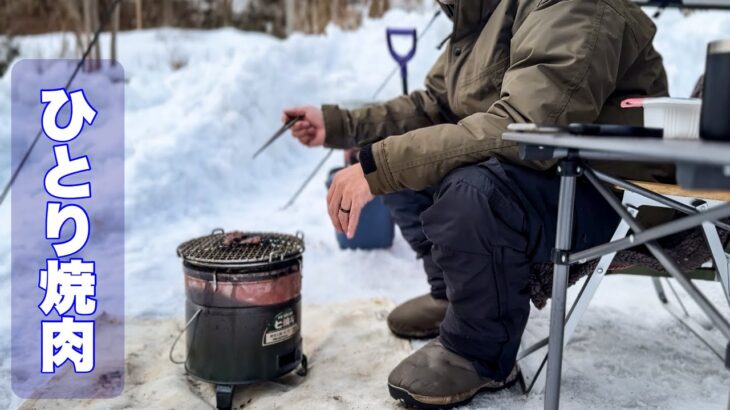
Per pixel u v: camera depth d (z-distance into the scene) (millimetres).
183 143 3686
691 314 2035
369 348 1797
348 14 6582
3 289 2236
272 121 4465
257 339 1497
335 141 1961
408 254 2822
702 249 1430
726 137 849
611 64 1308
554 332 1137
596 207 1377
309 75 4848
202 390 1581
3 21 5773
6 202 3062
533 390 1500
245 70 4469
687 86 4277
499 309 1396
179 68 5613
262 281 1480
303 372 1653
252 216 3352
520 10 1399
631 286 2336
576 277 1458
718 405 1457
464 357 1460
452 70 1623
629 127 986
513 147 1295
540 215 1342
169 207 3293
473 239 1318
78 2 5137
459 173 1322
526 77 1281
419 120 1953
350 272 2555
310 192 3828
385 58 5223
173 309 2135
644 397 1499
